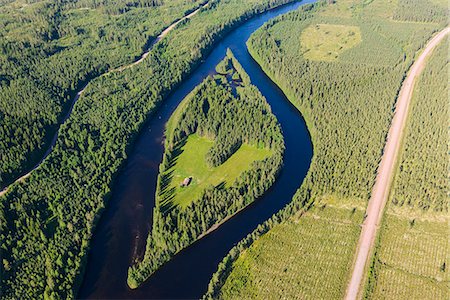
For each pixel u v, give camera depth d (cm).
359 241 15588
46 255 15250
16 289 14125
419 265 14625
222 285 14262
